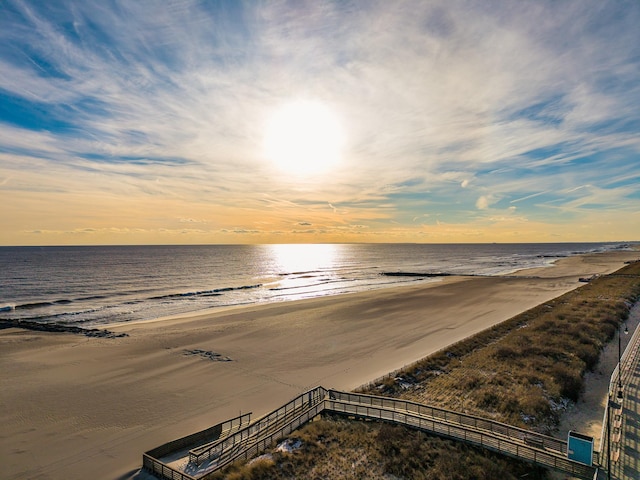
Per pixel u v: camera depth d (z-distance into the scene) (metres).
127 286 87.38
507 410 24.19
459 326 48.25
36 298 70.88
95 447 21.22
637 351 32.97
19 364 34.59
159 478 18.14
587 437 17.27
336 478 17.77
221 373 32.69
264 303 67.25
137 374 32.34
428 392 27.83
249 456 19.61
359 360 36.00
